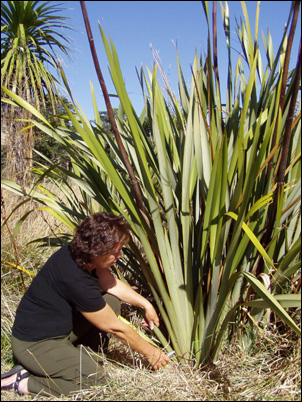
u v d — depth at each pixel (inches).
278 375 85.3
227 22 104.1
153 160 100.0
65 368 85.3
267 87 98.4
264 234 93.8
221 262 92.2
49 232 165.3
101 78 86.2
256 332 94.0
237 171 95.3
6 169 218.8
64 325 87.7
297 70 78.6
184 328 92.2
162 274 96.2
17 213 172.9
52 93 229.0
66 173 99.0
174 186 96.6
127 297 95.7
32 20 241.9
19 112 219.0
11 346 93.2
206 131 95.8
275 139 90.4
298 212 96.0
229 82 104.3
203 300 92.6
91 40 83.8
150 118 103.6
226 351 94.6
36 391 85.4
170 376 86.7
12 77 228.8
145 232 90.4
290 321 71.2
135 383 85.0
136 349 87.7
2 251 137.6
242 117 82.0
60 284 84.0
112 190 118.3
